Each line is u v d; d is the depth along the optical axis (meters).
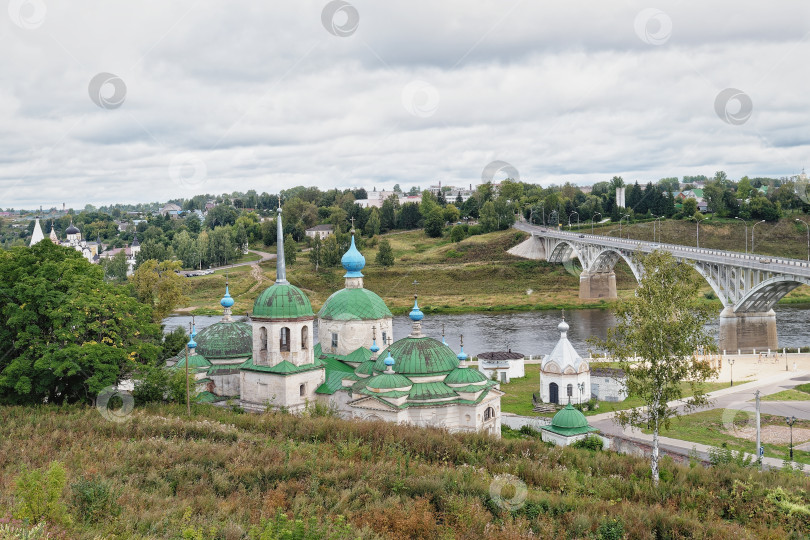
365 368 69.19
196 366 72.38
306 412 66.06
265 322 67.31
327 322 77.81
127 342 67.81
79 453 50.03
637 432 76.00
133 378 69.12
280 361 67.44
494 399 67.06
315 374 69.44
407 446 56.28
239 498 43.31
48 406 64.06
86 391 66.56
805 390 93.19
